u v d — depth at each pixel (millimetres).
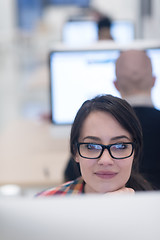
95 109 852
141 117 1416
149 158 1387
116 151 843
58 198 476
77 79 1879
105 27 2734
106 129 838
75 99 1897
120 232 458
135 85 1563
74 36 3633
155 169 1382
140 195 478
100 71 1867
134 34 3535
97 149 846
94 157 845
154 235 457
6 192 1543
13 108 4949
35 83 3463
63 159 1813
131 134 853
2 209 467
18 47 5527
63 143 2002
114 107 847
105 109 846
